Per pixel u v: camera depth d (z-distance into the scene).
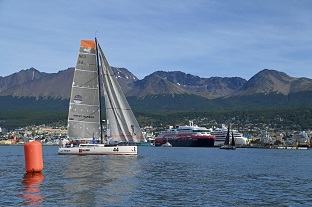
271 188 43.28
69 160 76.94
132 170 59.88
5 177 49.91
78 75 90.31
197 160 96.75
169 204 33.47
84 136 91.12
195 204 33.66
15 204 32.44
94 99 91.25
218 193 39.31
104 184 43.75
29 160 54.47
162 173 57.62
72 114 90.38
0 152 146.62
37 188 40.59
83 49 90.31
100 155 88.62
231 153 160.88
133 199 35.25
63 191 38.72
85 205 32.34
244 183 47.28
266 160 103.25
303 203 34.75
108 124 92.50
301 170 67.94
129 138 91.94
